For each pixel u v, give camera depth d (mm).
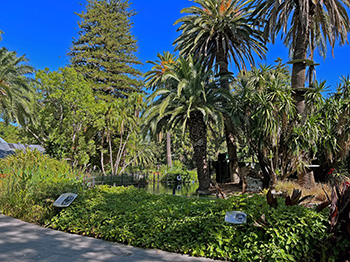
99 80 36625
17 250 3984
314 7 11734
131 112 24594
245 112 12297
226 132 16578
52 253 3887
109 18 38719
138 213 4504
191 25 16094
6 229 5164
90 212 5062
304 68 11938
